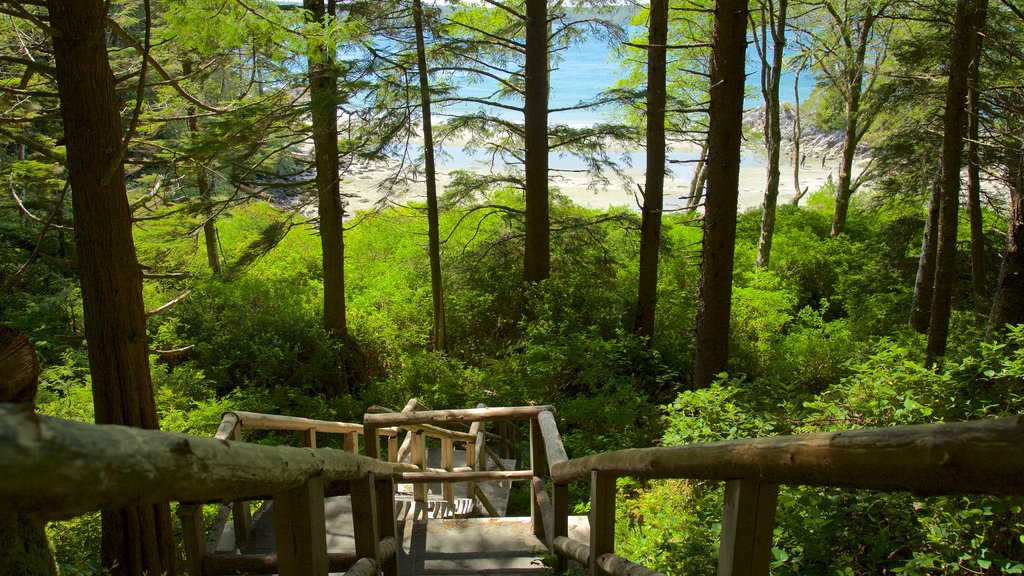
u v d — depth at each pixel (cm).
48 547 221
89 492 100
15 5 529
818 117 2691
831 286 2034
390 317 1622
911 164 1717
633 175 4331
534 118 1539
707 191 1030
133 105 1015
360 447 1145
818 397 630
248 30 780
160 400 1079
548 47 1647
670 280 1888
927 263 1516
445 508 705
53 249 1534
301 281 1903
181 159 645
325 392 1403
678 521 476
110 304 584
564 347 1230
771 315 1556
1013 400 488
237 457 155
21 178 1149
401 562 509
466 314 1630
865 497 373
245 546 483
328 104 1213
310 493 233
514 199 2261
